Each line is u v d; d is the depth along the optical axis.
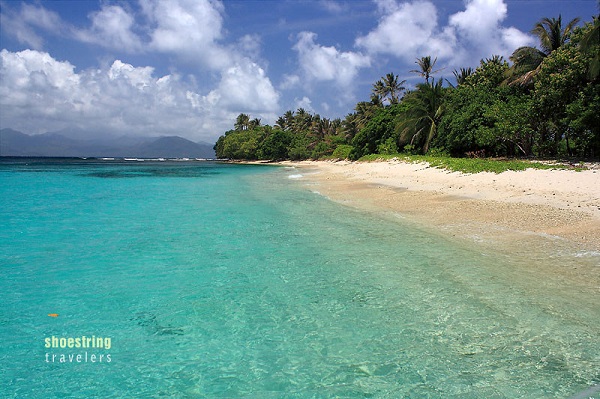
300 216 13.23
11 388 3.96
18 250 9.06
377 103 65.38
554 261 7.40
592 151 26.41
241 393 3.88
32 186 27.00
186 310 5.75
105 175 42.34
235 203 16.95
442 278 6.77
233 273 7.34
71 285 6.78
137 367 4.35
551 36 30.67
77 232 11.01
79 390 3.94
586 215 10.58
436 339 4.79
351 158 57.62
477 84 35.22
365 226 11.29
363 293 6.25
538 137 29.84
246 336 4.99
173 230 11.19
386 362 4.36
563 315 5.25
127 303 6.01
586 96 23.73
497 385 3.89
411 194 17.59
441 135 35.44
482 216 11.73
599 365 4.16
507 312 5.40
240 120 123.62
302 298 6.12
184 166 76.94
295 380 4.08
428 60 51.06
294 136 94.50
